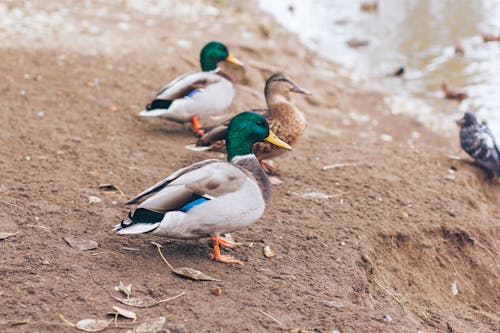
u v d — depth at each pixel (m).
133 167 3.56
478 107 4.66
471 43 5.77
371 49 5.70
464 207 3.57
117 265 3.07
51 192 3.36
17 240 3.13
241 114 3.18
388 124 4.49
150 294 2.99
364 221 3.38
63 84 4.10
